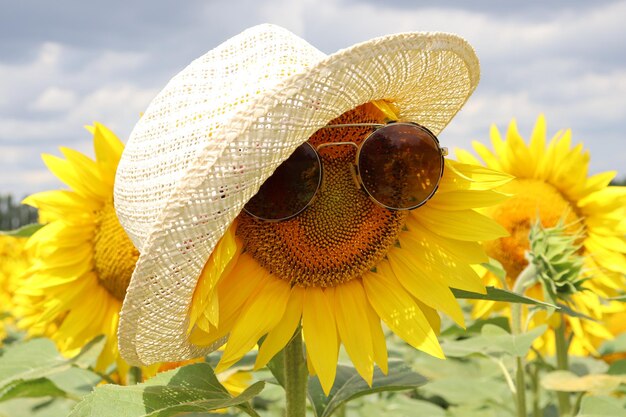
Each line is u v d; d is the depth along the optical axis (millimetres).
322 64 625
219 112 684
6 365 1015
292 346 752
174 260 645
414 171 704
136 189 731
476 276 733
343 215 723
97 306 1099
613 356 1342
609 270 1192
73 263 1088
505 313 1225
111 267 1080
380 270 738
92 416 677
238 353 685
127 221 758
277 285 718
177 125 706
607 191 1220
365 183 706
